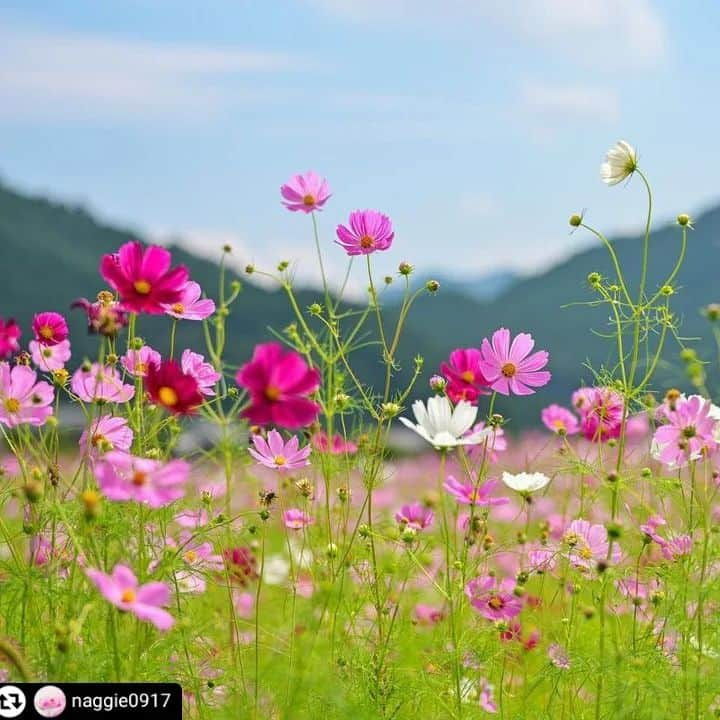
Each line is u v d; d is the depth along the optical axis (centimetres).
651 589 276
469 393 267
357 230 262
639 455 293
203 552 263
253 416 200
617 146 249
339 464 285
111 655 207
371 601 275
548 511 369
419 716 253
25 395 220
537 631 295
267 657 262
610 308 261
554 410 331
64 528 224
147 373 214
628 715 237
